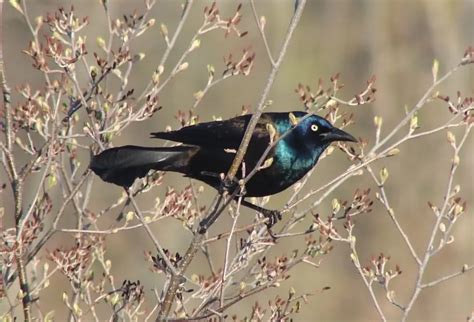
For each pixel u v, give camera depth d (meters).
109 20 9.41
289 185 9.38
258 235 9.02
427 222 26.91
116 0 20.70
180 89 27.50
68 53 8.77
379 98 32.00
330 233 8.70
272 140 7.81
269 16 31.02
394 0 33.78
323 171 26.48
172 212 8.98
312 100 9.36
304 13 34.31
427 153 28.11
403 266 25.72
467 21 33.34
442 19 33.16
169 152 8.75
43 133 9.23
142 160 8.54
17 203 8.39
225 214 22.05
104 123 9.12
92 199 20.53
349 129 31.02
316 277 25.50
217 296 9.01
